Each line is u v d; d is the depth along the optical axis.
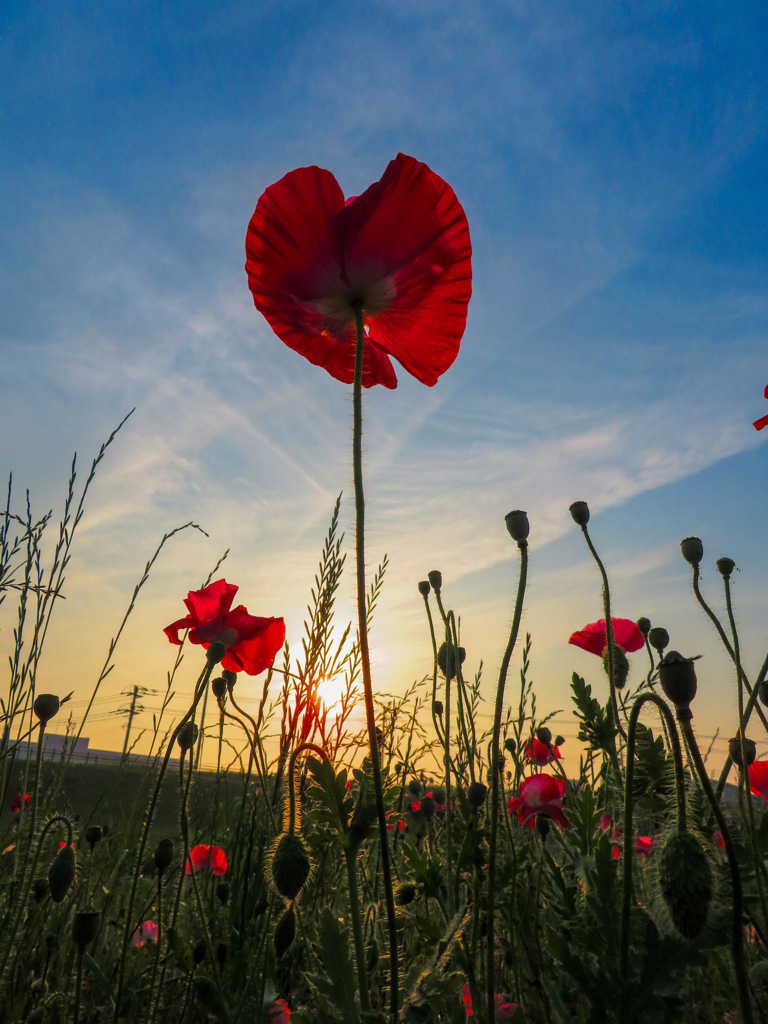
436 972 0.23
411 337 0.28
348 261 0.26
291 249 0.26
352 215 0.26
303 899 0.32
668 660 0.20
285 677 0.38
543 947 0.30
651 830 0.37
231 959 0.32
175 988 0.34
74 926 0.26
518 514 0.25
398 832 0.41
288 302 0.27
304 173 0.25
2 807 0.38
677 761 0.20
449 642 0.37
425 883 0.33
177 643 0.42
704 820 0.28
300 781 0.33
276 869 0.24
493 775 0.22
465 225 0.26
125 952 0.29
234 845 0.36
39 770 0.31
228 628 0.37
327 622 0.39
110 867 0.44
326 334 0.30
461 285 0.26
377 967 0.29
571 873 0.30
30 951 0.33
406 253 0.26
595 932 0.23
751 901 0.25
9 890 0.34
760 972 0.27
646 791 0.34
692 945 0.21
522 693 0.40
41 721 0.31
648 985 0.21
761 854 0.26
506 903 0.33
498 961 0.35
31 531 0.41
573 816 0.30
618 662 0.40
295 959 0.33
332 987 0.23
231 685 0.39
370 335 0.29
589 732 0.38
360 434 0.23
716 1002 0.30
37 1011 0.27
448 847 0.32
